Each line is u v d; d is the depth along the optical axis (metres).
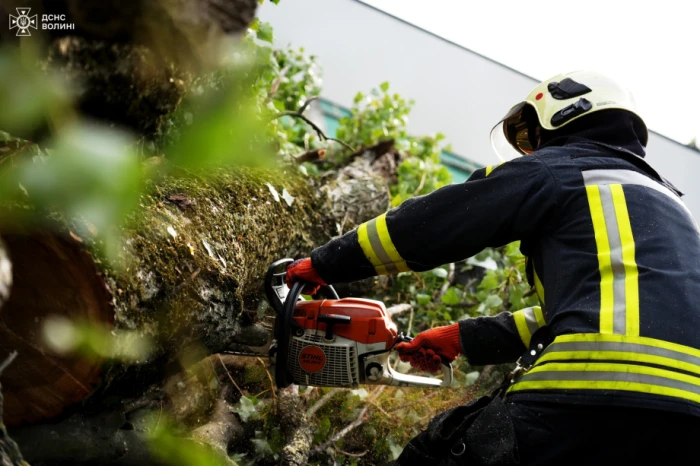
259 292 2.59
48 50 1.10
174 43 1.09
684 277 1.60
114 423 1.73
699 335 1.53
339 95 5.96
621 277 1.60
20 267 1.43
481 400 1.81
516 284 3.30
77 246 1.37
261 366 2.54
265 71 3.06
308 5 5.76
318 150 3.33
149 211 1.77
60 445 1.63
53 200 0.48
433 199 1.75
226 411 2.29
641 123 1.99
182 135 0.50
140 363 1.62
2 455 1.09
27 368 1.52
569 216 1.71
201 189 2.15
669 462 1.53
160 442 0.93
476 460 1.63
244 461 2.29
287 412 2.36
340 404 2.61
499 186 1.73
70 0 1.05
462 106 6.43
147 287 1.59
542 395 1.58
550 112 2.01
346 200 3.26
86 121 1.19
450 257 1.76
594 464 1.54
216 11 1.09
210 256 1.93
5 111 0.54
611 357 1.51
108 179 0.46
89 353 1.45
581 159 1.79
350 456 2.54
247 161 0.49
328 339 1.88
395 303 3.48
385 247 1.76
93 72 1.11
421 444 1.79
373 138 4.53
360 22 5.99
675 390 1.47
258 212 2.43
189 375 2.17
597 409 1.52
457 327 2.04
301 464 2.21
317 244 2.98
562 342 1.59
